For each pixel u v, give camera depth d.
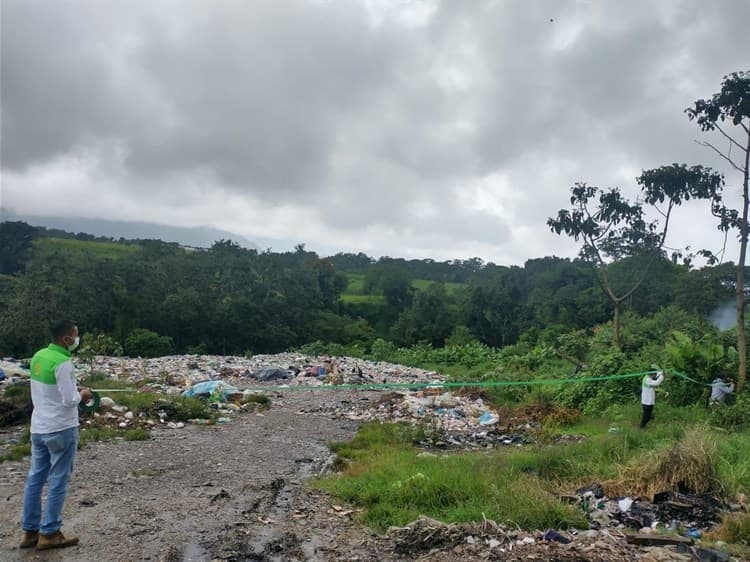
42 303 39.78
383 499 6.68
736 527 5.84
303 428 12.20
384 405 15.53
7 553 4.98
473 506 6.33
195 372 20.69
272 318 55.78
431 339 62.34
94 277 43.78
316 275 69.81
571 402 15.09
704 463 7.05
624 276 43.75
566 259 79.38
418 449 10.77
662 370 13.02
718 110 13.34
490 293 65.56
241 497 6.86
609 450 8.67
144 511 6.16
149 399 12.52
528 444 11.15
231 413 13.27
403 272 83.38
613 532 5.84
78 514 6.00
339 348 36.09
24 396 11.29
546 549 5.23
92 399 5.52
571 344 23.91
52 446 5.10
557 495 6.98
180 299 47.62
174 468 8.25
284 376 21.52
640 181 17.92
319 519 6.21
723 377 13.64
